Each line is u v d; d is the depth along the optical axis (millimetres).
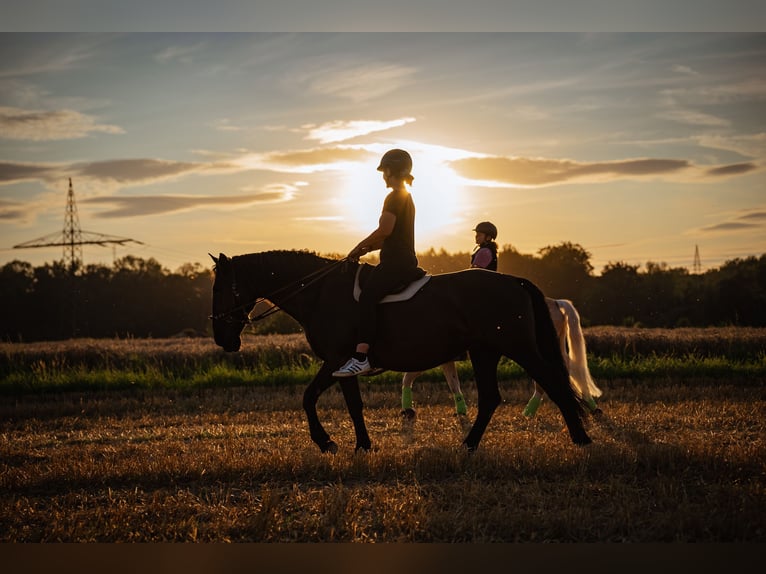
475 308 7227
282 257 8031
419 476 6660
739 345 17859
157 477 6863
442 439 8219
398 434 9016
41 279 75875
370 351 7348
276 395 13453
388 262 7258
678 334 19797
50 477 6887
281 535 5277
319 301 7715
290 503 5906
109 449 8422
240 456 7516
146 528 5418
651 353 17797
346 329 7508
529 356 7258
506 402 11570
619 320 58375
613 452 6875
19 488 6781
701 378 14539
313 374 15820
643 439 7844
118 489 6660
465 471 6695
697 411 9953
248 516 5602
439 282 7371
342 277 7676
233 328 8156
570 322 9695
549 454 6926
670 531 5043
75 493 6535
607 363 15852
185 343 22422
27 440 9617
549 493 6043
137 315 74250
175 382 15820
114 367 17812
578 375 9648
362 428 7656
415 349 7289
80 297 73812
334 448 7758
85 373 16578
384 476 6746
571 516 5266
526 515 5324
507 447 7496
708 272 52281
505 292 7305
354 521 5391
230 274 8070
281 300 7996
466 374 15156
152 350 19281
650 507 5586
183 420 11023
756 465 6527
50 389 15727
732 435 8195
